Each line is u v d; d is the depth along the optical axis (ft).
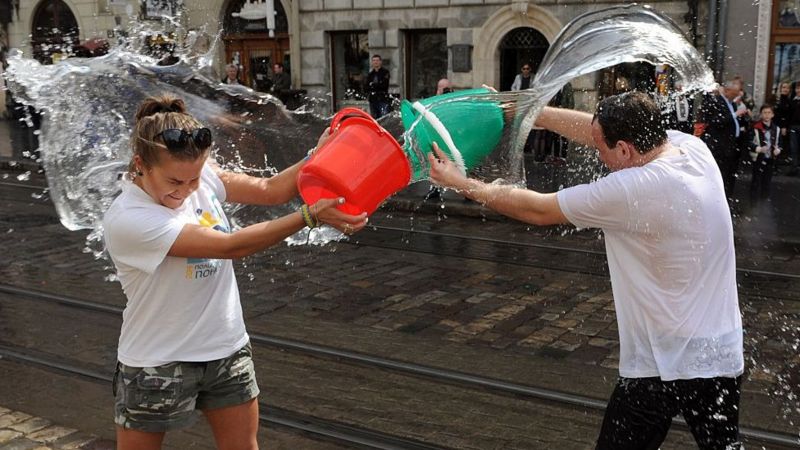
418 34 72.54
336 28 74.84
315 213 10.35
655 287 11.31
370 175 10.86
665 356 11.40
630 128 11.34
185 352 10.96
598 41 12.73
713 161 11.63
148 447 11.26
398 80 72.74
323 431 17.47
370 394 19.45
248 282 29.45
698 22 57.21
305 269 31.24
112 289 28.58
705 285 11.29
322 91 77.15
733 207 40.42
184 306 10.92
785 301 26.81
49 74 15.20
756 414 18.01
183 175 10.33
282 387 19.89
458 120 11.93
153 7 70.33
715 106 38.32
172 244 10.44
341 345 22.77
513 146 12.44
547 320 24.95
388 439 17.11
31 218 41.22
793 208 42.22
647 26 12.71
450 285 28.96
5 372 21.06
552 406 18.63
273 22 73.77
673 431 17.13
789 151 53.26
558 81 12.37
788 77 56.80
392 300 27.25
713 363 11.34
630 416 11.80
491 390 19.54
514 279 29.63
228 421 11.71
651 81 47.34
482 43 67.46
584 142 13.03
